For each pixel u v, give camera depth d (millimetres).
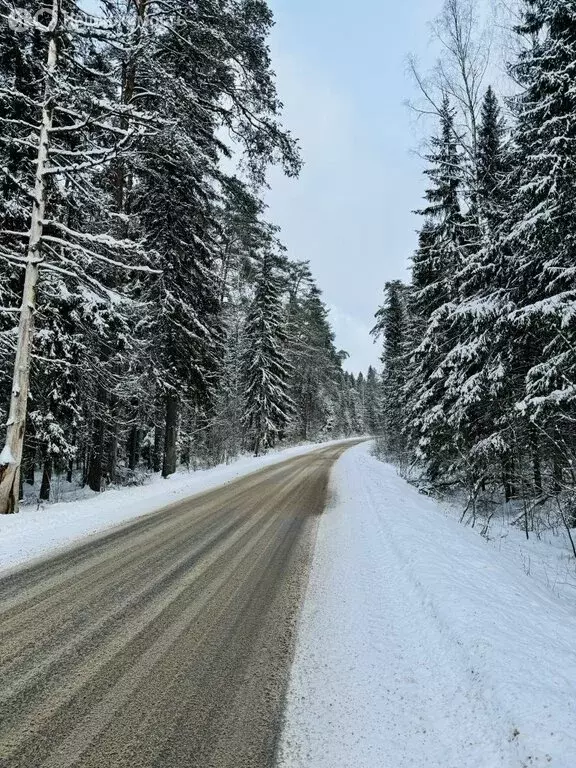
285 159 14914
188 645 3742
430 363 16703
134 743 2541
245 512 9711
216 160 16297
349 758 2471
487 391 11648
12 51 9258
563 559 8141
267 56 13875
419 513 9375
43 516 8617
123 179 15398
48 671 3273
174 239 15859
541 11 10164
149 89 12312
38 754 2418
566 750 2264
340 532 8023
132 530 7820
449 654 3479
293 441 46031
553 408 9125
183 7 12367
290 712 2887
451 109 14445
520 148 10617
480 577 5266
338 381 70875
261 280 33250
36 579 5238
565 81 8961
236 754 2488
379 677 3293
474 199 13766
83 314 11227
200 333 18078
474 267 12367
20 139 9156
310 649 3730
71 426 13312
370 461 25969
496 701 2756
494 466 12047
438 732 2660
